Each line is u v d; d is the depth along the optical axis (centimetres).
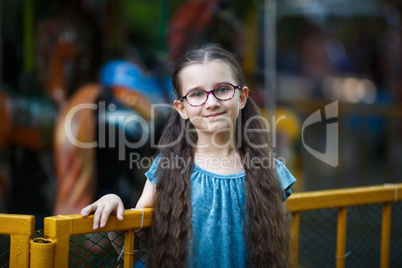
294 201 212
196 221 179
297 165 521
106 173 363
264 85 520
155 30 572
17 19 483
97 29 480
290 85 902
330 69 1001
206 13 506
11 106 433
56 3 466
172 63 452
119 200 178
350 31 873
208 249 177
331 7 648
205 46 205
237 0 534
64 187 354
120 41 492
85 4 475
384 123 718
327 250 331
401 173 684
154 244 181
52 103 445
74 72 462
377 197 236
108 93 377
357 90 1002
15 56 469
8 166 438
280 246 185
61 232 168
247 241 182
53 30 458
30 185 435
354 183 627
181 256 177
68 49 456
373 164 723
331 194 222
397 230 352
